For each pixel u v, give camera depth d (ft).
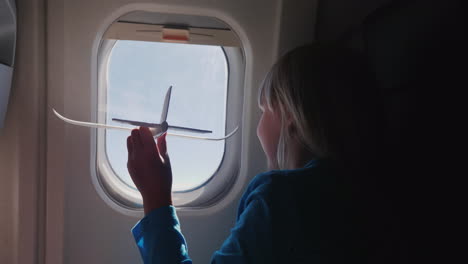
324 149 2.22
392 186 2.32
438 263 2.16
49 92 3.57
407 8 2.56
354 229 2.03
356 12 3.33
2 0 3.11
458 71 2.00
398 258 2.10
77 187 3.81
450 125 2.08
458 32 2.01
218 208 4.14
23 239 3.65
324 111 2.21
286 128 2.41
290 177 2.15
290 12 3.78
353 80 2.26
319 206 2.06
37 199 3.64
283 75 2.36
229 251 2.05
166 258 2.40
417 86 2.43
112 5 3.55
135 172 2.75
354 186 2.13
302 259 1.98
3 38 3.30
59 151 3.63
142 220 2.62
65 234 3.79
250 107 4.00
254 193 2.16
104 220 3.93
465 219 1.93
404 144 2.63
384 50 2.88
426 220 2.32
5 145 3.56
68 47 3.56
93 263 3.95
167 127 2.95
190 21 3.76
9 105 3.50
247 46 3.87
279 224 2.02
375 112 2.29
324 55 2.34
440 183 2.17
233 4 3.74
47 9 3.45
